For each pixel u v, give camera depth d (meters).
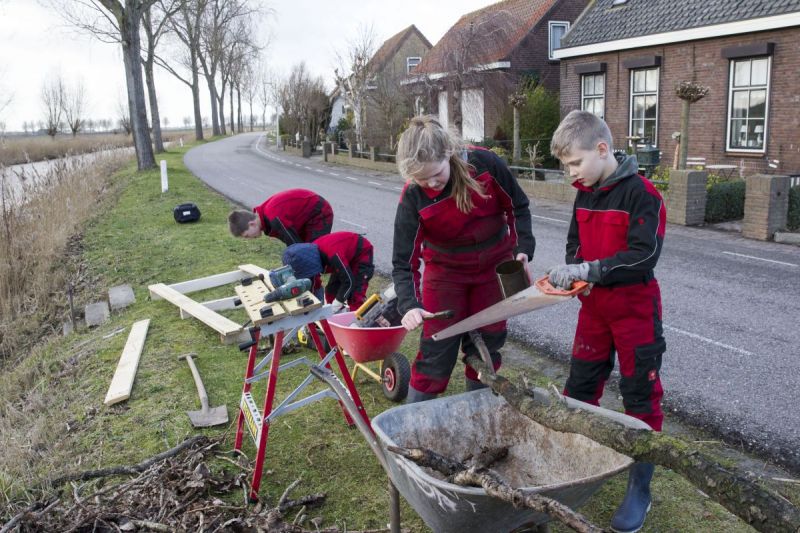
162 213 14.05
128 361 5.42
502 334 3.51
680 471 1.89
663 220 2.75
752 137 15.53
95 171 21.05
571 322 6.37
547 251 9.69
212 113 66.44
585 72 19.83
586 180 2.84
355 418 3.00
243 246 10.20
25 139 42.09
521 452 2.94
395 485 2.66
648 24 17.83
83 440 4.21
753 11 14.96
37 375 5.77
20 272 9.13
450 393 4.60
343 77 30.34
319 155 36.47
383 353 4.32
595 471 2.60
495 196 3.21
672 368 5.13
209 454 3.91
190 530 3.12
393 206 15.39
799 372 4.96
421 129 2.81
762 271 8.34
